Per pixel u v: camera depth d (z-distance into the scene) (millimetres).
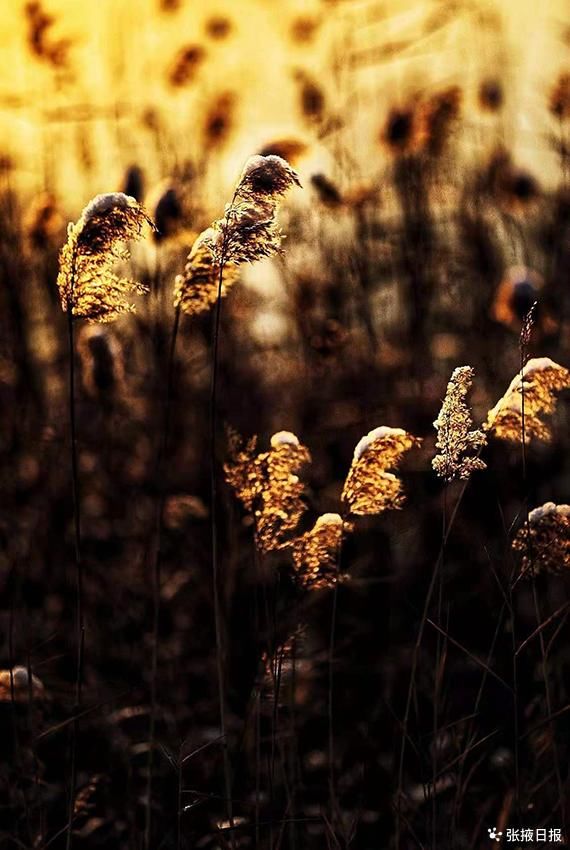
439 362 6125
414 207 6445
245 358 6246
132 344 5629
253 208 2529
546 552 2662
